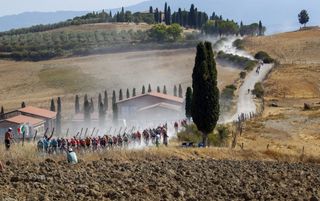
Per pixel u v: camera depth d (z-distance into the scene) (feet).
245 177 180.24
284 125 419.13
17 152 185.26
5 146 194.90
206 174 178.60
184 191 144.87
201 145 270.26
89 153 205.46
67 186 135.13
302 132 386.32
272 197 147.64
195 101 286.46
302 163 239.50
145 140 258.98
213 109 284.61
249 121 435.12
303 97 645.51
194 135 297.94
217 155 241.55
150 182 152.35
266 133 370.53
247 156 247.29
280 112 509.76
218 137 299.58
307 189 164.96
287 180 181.16
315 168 219.61
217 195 145.79
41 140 201.46
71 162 176.55
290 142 330.75
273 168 209.87
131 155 211.82
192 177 169.78
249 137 342.85
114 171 164.66
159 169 175.83
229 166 205.57
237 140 321.73
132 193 136.77
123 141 243.19
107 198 128.47
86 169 165.27
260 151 254.47
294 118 458.09
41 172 152.35
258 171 197.26
